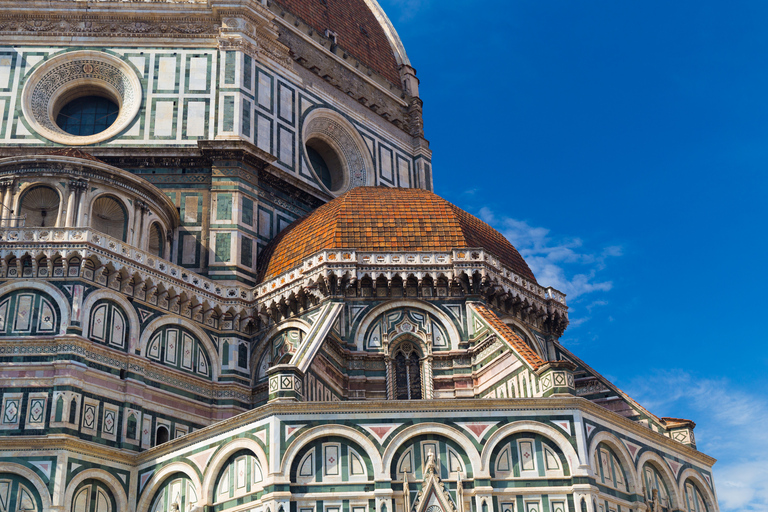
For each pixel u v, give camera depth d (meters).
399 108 75.88
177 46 61.94
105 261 47.03
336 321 48.97
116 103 62.81
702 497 48.06
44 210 51.53
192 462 42.03
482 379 48.47
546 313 56.03
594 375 54.41
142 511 42.91
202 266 54.50
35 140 57.84
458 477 39.19
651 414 50.84
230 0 63.00
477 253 51.12
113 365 45.84
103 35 61.84
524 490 39.19
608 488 41.00
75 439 42.50
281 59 65.06
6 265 45.94
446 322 50.41
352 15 78.50
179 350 49.66
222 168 57.16
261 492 38.91
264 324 52.84
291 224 58.78
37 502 41.12
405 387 49.62
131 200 51.81
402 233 52.53
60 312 45.03
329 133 68.50
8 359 43.78
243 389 51.28
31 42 61.19
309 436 39.50
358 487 38.81
